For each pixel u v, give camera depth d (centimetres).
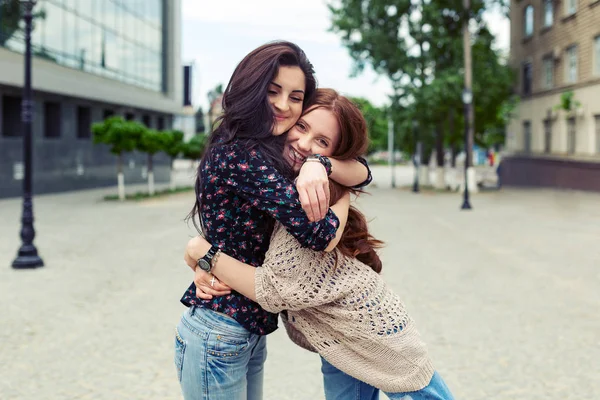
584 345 522
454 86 2970
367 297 211
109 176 3384
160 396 419
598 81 2572
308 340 221
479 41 3153
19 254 928
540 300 691
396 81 3294
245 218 207
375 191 3238
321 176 195
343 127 211
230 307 210
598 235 1287
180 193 3002
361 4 3403
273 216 197
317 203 192
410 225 1505
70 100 2956
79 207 2145
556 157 2986
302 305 205
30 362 488
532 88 3303
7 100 2564
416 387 214
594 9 2572
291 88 210
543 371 461
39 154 2720
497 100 3281
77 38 2967
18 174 2492
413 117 3169
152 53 3950
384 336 210
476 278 820
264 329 216
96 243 1207
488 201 2364
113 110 3459
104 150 3328
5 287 780
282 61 208
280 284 202
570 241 1195
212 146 210
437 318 611
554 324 589
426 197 2702
